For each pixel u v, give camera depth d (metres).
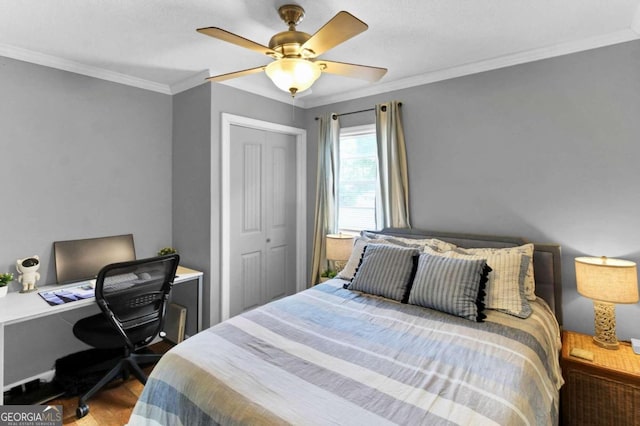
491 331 1.70
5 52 2.23
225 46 2.29
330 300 2.17
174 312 3.03
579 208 2.21
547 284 2.23
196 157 2.95
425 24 1.98
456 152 2.69
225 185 2.91
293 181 3.66
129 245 2.88
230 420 1.10
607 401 1.72
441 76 2.72
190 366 1.36
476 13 1.86
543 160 2.33
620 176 2.08
